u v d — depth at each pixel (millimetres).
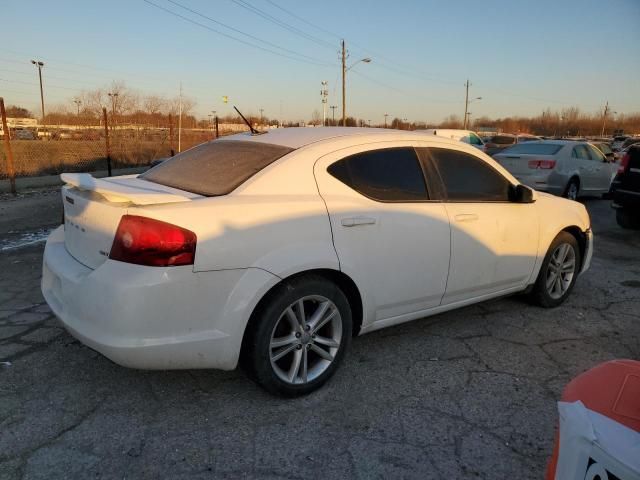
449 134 20344
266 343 2785
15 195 11250
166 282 2484
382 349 3664
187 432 2641
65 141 18922
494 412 2898
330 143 3248
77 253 2945
